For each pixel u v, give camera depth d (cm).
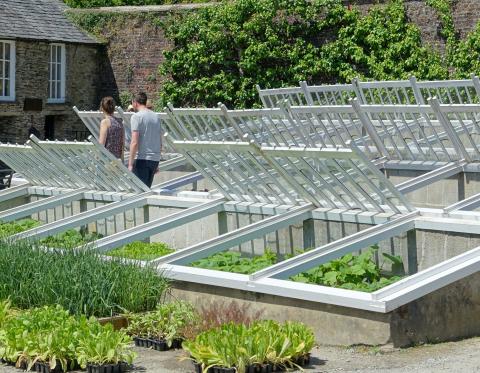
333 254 917
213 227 1213
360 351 760
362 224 1052
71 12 3020
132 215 1327
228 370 695
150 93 2892
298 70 2598
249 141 1075
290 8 2598
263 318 829
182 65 2775
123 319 852
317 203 1105
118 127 1415
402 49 2431
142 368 730
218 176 1191
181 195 1311
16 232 1297
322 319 792
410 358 735
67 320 783
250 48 2628
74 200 1405
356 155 993
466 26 2358
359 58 2495
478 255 827
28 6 2942
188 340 752
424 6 2414
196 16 2758
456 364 713
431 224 979
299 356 720
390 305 752
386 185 1005
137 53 2914
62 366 723
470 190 1262
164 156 1672
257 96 2661
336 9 2541
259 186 1205
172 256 978
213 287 874
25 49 2866
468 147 1437
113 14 2952
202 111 1500
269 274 862
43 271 911
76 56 2975
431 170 1332
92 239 1245
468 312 809
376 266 1009
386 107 1241
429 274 799
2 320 830
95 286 869
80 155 1360
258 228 1056
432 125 1327
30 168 1491
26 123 2878
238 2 2661
